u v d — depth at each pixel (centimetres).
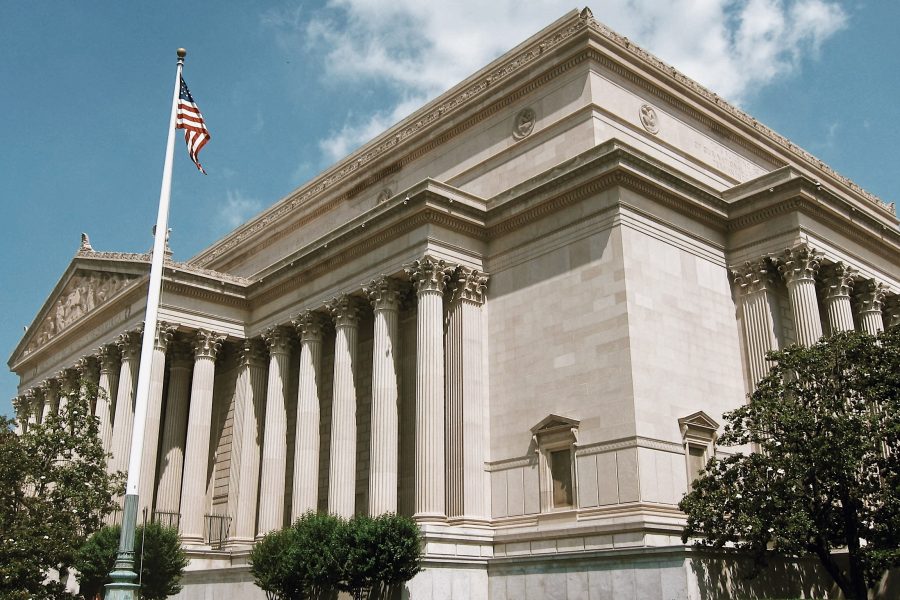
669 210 5428
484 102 6919
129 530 3428
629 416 4725
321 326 6600
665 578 4088
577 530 4728
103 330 7756
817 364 4100
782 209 5500
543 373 5288
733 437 4238
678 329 5172
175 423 7294
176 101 4381
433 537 4922
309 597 4641
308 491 6134
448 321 5678
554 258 5431
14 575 4512
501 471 5353
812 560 4653
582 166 5278
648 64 6638
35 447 5069
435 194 5603
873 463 3994
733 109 7425
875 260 6047
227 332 7225
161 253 3978
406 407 6038
